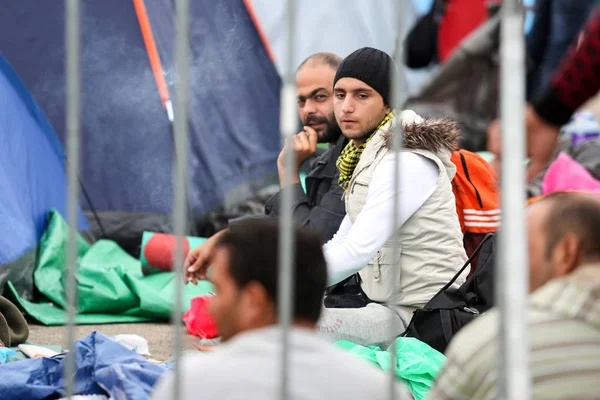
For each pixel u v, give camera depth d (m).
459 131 12.59
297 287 6.77
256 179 22.12
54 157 20.78
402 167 12.09
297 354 6.11
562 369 6.19
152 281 18.91
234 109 22.34
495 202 14.01
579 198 6.90
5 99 19.91
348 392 6.06
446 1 19.80
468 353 6.59
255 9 23.66
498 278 5.40
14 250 18.05
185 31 5.89
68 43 5.88
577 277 6.54
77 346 11.59
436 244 12.45
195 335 16.11
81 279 18.05
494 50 10.36
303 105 16.66
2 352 13.34
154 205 21.19
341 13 25.23
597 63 7.32
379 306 12.65
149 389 10.55
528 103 7.80
